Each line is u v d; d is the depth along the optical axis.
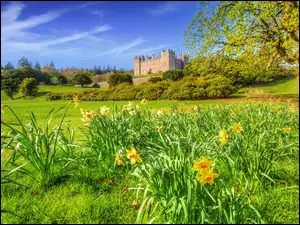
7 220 2.37
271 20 8.29
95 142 3.88
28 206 2.61
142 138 4.02
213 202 2.21
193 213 2.04
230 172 2.99
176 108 5.84
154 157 2.71
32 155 3.19
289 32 7.61
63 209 2.57
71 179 3.29
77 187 3.06
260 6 7.98
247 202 2.34
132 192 2.93
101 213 2.51
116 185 3.15
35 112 11.28
